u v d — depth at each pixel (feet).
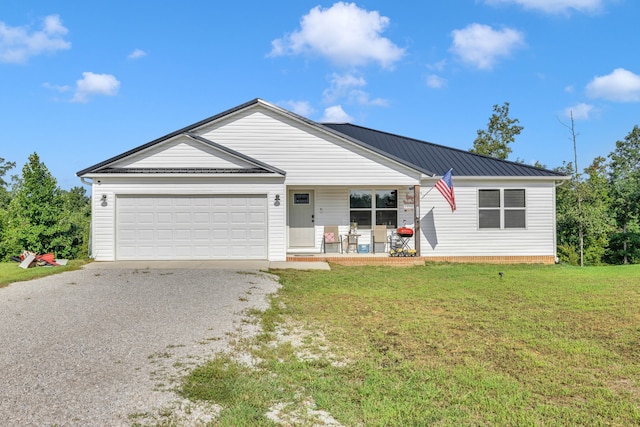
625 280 38.34
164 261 45.16
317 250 53.93
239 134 50.34
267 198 46.52
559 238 74.28
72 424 12.27
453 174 53.11
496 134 110.93
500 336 21.39
